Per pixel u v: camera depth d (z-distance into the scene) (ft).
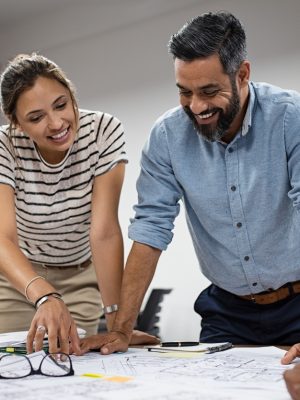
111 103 13.37
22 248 5.83
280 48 11.34
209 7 12.07
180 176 4.88
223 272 4.98
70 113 4.78
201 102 4.19
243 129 4.59
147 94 12.90
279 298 4.83
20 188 5.30
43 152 5.16
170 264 12.34
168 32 12.60
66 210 5.38
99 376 3.27
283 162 4.60
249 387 2.92
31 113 4.67
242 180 4.68
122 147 5.24
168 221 4.97
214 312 5.16
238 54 4.22
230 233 4.81
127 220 13.08
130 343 4.98
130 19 13.07
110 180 5.21
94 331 6.23
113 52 13.34
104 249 5.14
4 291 5.92
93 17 13.55
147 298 12.39
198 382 3.06
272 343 4.91
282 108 4.56
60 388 2.95
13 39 14.66
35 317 4.26
